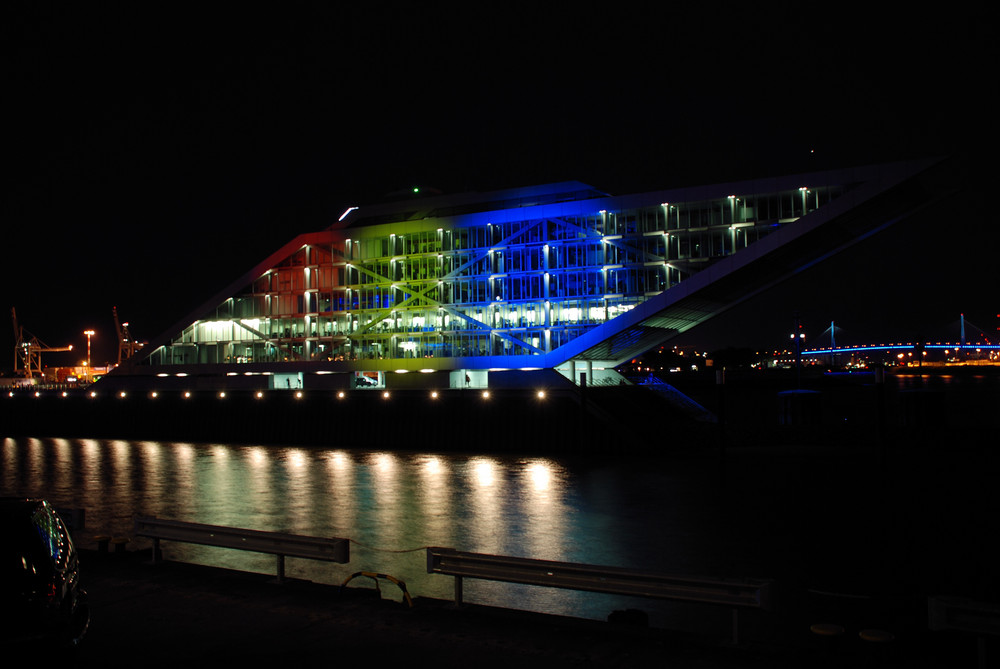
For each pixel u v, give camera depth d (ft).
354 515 111.55
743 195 203.51
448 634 34.47
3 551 28.17
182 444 233.35
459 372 237.25
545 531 98.63
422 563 81.35
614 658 31.04
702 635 33.81
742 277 211.41
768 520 102.37
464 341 239.71
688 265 211.61
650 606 64.59
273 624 36.37
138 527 49.57
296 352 262.88
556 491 129.70
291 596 41.29
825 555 83.92
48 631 28.27
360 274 255.09
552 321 228.02
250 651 32.65
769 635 56.85
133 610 38.83
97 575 46.24
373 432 215.31
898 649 35.81
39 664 28.35
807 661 30.58
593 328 217.77
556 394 194.18
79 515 52.80
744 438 181.27
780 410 204.13
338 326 257.96
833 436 172.55
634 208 215.72
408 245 248.93
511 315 233.55
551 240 228.02
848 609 63.46
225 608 39.06
